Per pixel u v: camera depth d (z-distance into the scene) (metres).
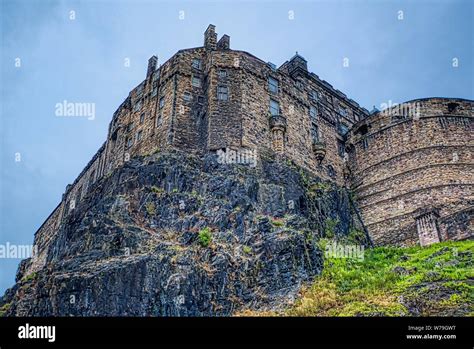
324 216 46.44
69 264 34.12
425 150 53.34
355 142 58.00
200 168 43.53
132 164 44.88
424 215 47.66
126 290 30.84
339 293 33.69
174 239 36.66
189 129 47.53
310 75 59.41
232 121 46.84
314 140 54.44
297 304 32.41
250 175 43.62
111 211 38.78
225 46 53.22
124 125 54.25
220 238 36.75
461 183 51.22
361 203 54.19
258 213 40.47
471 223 44.06
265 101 50.41
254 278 34.47
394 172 53.62
